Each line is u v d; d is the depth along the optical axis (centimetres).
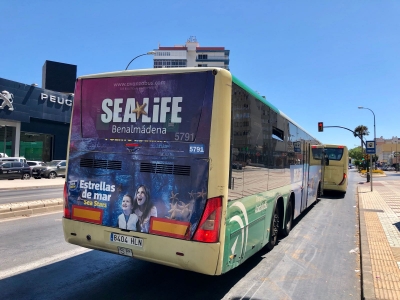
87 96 503
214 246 397
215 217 402
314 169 1355
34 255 616
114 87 482
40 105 3544
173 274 550
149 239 428
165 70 448
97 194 474
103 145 479
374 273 564
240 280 537
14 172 2762
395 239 816
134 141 456
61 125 3878
